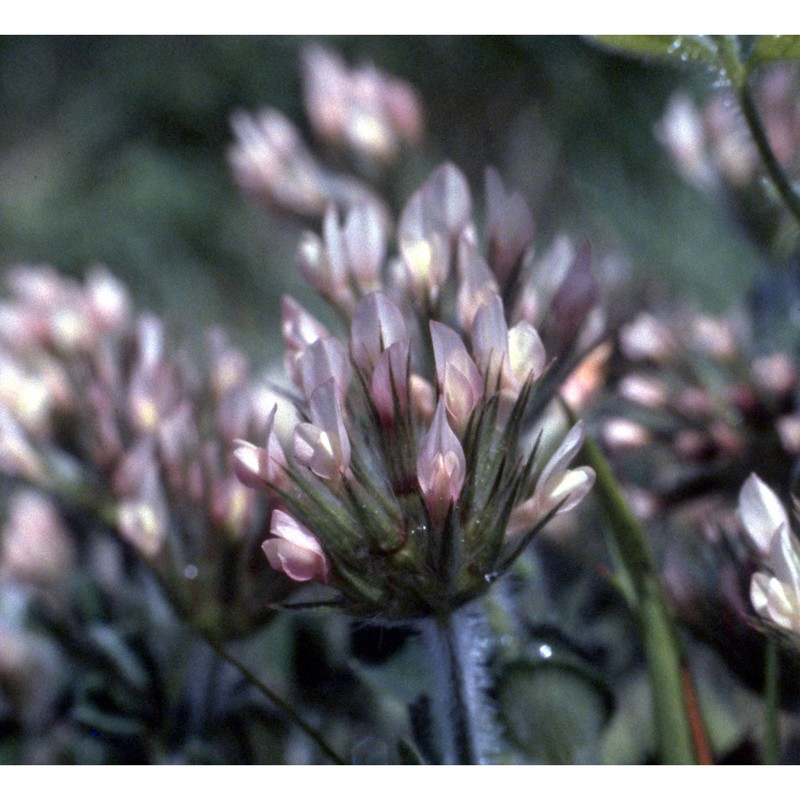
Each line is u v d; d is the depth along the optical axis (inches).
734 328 9.1
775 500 6.8
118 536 8.8
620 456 8.7
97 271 9.3
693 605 7.7
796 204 7.4
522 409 6.7
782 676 7.6
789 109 9.3
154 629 8.6
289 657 8.5
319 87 10.0
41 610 8.8
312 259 7.6
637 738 8.1
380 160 9.9
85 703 8.3
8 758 8.7
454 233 7.3
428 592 6.6
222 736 8.3
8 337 9.0
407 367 6.6
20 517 9.4
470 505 6.6
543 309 8.0
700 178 9.6
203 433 8.1
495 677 7.5
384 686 7.8
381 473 6.7
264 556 7.8
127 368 9.0
